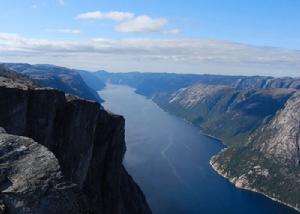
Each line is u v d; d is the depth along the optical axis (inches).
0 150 1146.7
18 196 1027.9
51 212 1021.8
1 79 4276.6
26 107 3828.7
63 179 1097.4
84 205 1097.4
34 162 1128.2
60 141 4264.3
